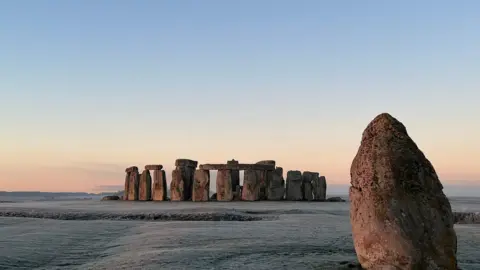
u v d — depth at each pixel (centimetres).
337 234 1947
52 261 1441
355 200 1214
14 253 1538
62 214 3027
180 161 5053
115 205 4159
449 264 1084
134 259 1382
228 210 3181
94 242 1820
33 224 2442
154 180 5125
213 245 1633
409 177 1155
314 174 5103
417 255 1079
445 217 1116
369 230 1144
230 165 4850
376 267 1125
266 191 4897
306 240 1752
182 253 1451
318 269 1202
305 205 3988
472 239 1900
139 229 2217
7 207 3938
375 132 1252
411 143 1220
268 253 1466
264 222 2489
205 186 4794
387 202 1134
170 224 2408
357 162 1243
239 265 1267
